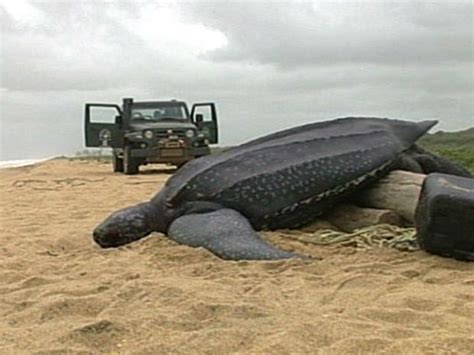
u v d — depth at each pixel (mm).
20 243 4906
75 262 4117
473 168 8320
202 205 4676
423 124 5676
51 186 10805
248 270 3689
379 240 4395
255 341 2504
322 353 2369
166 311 2881
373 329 2594
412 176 5008
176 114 14867
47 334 2654
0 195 9305
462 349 2371
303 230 4949
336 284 3354
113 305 3012
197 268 3773
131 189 9734
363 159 5004
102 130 14867
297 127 5395
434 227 3803
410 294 3084
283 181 4777
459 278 3434
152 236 4680
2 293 3371
